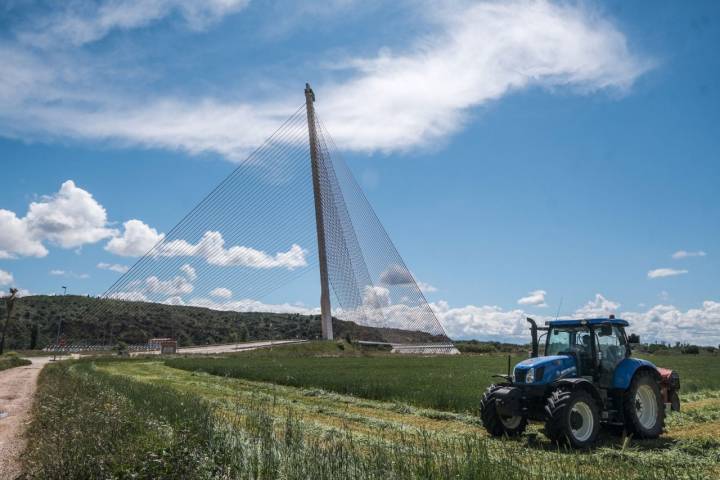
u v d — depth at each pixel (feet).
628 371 39.34
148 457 25.40
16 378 96.37
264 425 33.37
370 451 27.50
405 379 83.71
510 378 40.65
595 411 36.47
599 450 34.22
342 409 52.31
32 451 31.04
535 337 43.65
